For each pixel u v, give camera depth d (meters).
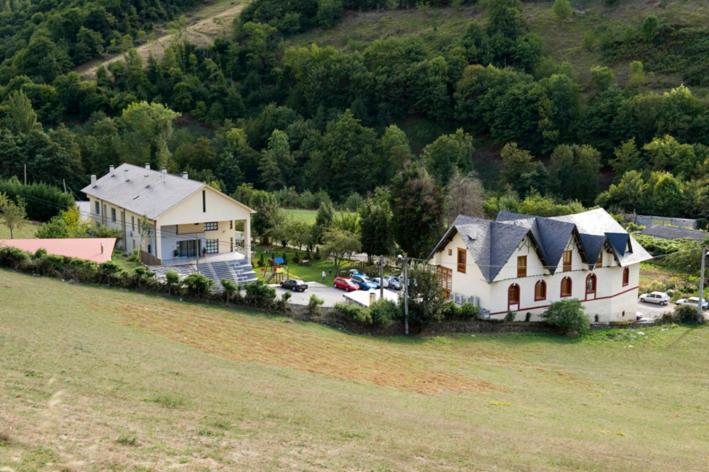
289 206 117.94
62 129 115.75
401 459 19.53
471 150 125.12
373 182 125.06
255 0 193.38
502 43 153.00
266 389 26.00
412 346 43.59
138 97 147.00
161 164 122.12
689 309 54.91
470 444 22.16
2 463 14.72
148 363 26.83
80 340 28.47
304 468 17.50
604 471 21.12
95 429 17.89
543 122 129.00
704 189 103.00
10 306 33.03
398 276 66.56
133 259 61.03
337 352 37.50
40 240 52.44
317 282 67.12
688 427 30.80
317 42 176.50
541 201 98.12
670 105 123.62
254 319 42.12
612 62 149.00
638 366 44.00
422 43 157.25
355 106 144.50
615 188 109.44
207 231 65.44
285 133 138.62
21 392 19.97
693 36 146.38
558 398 34.06
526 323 50.41
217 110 149.62
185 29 182.62
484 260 51.59
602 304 56.59
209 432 19.27
